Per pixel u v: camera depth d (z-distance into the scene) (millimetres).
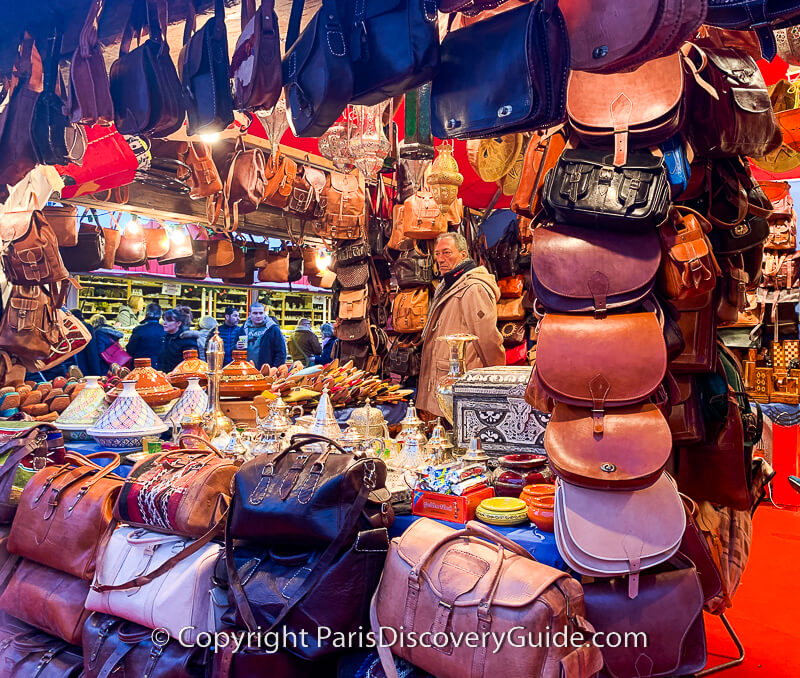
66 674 1923
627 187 1581
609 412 1582
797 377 5113
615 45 1290
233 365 2840
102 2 2104
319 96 1614
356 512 1599
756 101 1866
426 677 1488
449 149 3092
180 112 2064
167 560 1770
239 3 1936
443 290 3570
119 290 8109
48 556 2025
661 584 1526
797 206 5363
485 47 1489
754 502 2496
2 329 3451
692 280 1656
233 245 5867
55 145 2414
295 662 1609
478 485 1786
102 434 2424
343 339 5344
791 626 2996
